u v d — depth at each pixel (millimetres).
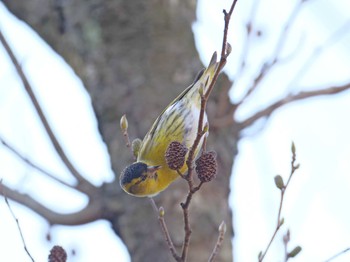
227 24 6898
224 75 11133
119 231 10820
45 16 11906
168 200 10656
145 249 10586
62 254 6926
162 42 11578
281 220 7590
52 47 11930
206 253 10438
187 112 9836
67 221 10594
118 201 10781
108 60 11570
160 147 9672
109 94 11422
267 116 11281
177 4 11883
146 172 9336
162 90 11328
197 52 11836
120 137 11164
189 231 7156
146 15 11680
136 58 11508
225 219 10766
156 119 10328
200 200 10664
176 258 7234
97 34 11656
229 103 11023
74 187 10773
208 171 7020
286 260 7770
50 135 10836
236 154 11250
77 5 11844
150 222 10641
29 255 7480
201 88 7020
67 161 10852
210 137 10961
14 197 10492
